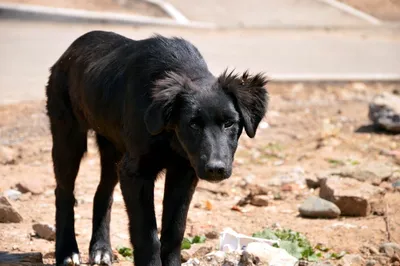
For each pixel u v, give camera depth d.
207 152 6.37
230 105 6.57
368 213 9.59
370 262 7.66
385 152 12.41
